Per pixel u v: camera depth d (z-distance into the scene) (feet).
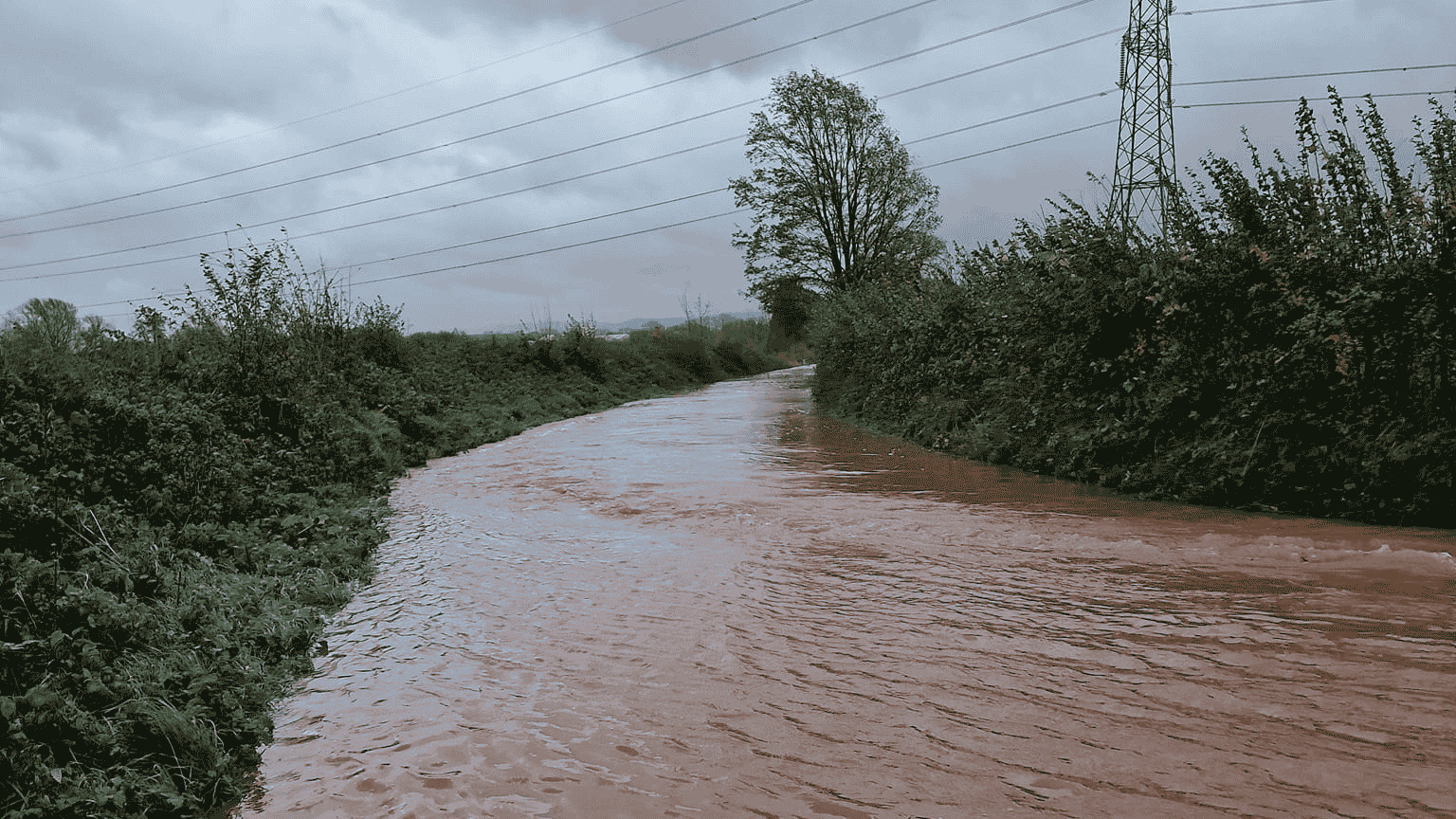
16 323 29.99
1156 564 17.51
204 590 15.55
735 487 28.86
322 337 49.73
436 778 9.95
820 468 32.81
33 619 12.28
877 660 13.03
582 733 10.96
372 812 9.26
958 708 11.16
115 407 23.30
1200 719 10.43
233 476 23.93
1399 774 8.88
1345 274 23.27
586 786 9.57
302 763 10.59
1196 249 27.20
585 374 87.20
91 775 9.45
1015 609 15.11
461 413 52.24
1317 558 17.24
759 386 111.14
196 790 9.82
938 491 26.89
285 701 12.64
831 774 9.60
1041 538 20.15
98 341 32.07
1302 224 25.05
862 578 17.49
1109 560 18.01
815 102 157.28
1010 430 33.22
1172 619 14.10
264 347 37.19
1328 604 14.38
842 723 10.88
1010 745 10.05
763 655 13.42
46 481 18.21
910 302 50.19
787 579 17.63
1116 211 32.19
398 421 44.83
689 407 73.20
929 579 17.24
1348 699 10.71
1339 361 22.08
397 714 11.93
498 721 11.46
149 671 11.92
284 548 19.90
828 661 13.07
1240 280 25.45
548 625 15.46
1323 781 8.81
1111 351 29.58
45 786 9.00
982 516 22.89
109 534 16.93
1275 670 11.72
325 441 33.17
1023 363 34.53
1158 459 25.68
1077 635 13.61
